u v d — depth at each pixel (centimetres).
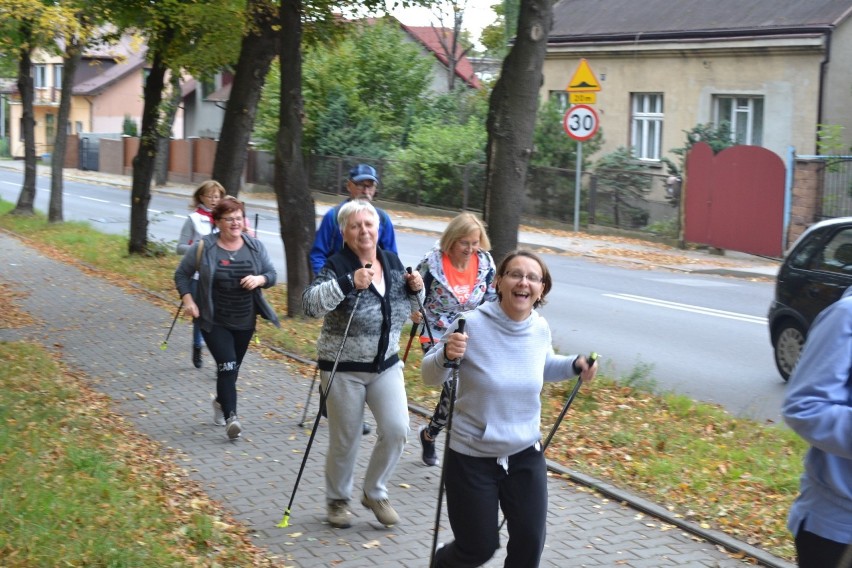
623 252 2289
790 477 664
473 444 436
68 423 770
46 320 1323
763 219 2175
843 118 2562
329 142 3734
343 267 571
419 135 3288
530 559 440
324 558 542
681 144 2892
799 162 2114
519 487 439
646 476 672
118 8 1867
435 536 454
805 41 2523
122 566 490
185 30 1686
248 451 739
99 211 3481
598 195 2672
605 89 3098
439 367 444
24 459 646
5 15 1973
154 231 2781
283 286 1702
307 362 1048
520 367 438
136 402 884
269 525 591
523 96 1002
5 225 2747
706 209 2298
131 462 689
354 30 1797
